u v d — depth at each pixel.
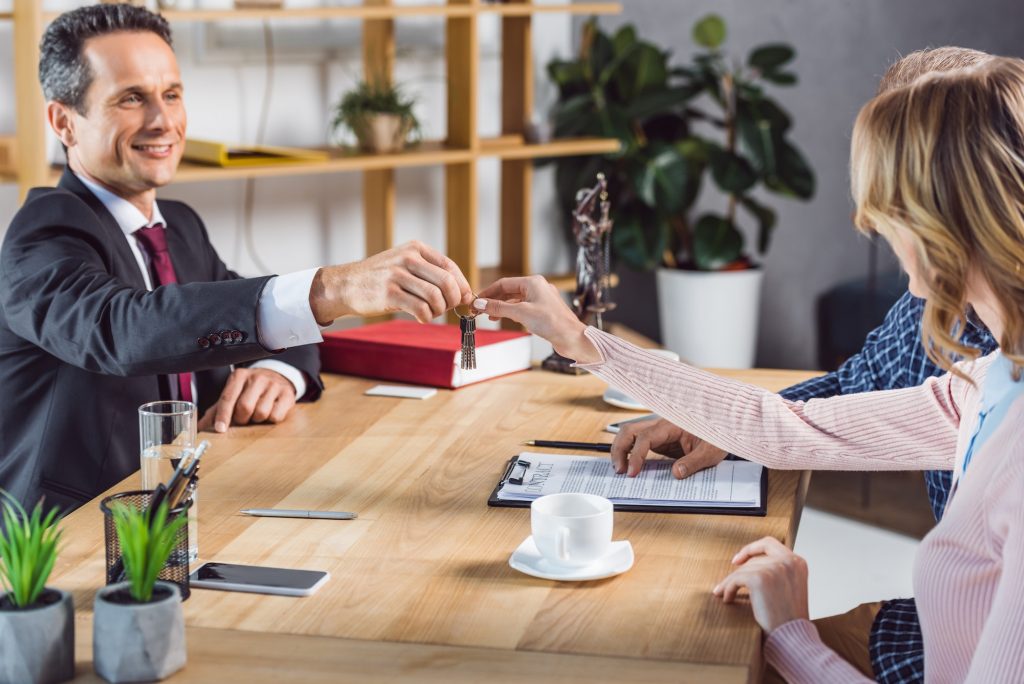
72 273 1.81
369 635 1.18
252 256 3.87
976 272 1.20
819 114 4.90
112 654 1.07
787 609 1.25
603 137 4.51
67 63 2.06
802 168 4.66
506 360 2.24
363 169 3.97
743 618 1.23
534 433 1.87
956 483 1.40
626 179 4.75
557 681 1.09
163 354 1.65
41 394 1.89
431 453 1.77
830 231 4.94
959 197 1.15
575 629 1.20
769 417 1.61
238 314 1.62
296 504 1.55
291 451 1.78
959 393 1.50
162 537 1.09
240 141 3.78
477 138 4.07
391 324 2.40
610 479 1.63
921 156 1.16
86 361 1.73
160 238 2.17
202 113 3.68
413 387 2.15
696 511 1.53
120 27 2.08
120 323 1.68
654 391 1.63
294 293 1.62
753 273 4.76
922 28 4.73
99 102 2.05
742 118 4.65
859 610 1.72
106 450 1.90
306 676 1.09
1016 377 1.26
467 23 3.94
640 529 1.47
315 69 3.95
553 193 4.89
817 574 3.26
